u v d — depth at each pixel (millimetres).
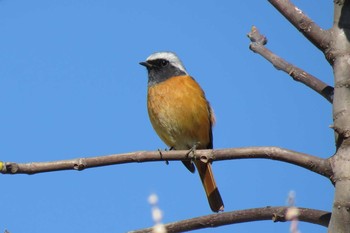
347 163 6797
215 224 7688
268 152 7719
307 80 8367
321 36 7453
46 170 7945
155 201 4281
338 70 7172
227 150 8250
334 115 7016
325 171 7016
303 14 7645
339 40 7340
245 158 8047
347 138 6871
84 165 8156
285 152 7586
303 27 7559
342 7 7473
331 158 7012
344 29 7383
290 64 8625
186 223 7668
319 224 7375
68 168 8094
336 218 6484
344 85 7047
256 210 7559
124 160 8430
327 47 7414
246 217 7590
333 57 7301
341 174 6777
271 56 8875
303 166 7324
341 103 7004
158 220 4234
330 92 8117
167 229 7730
